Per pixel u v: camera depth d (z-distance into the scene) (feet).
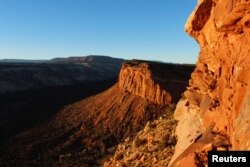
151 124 90.84
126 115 279.49
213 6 48.39
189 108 63.16
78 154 221.66
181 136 62.80
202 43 55.52
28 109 403.13
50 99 453.17
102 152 220.43
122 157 88.63
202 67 56.85
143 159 70.90
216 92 45.98
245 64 33.53
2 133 307.37
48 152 236.43
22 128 319.27
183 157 36.50
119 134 255.29
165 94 271.69
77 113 327.88
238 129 29.96
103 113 298.97
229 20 36.32
